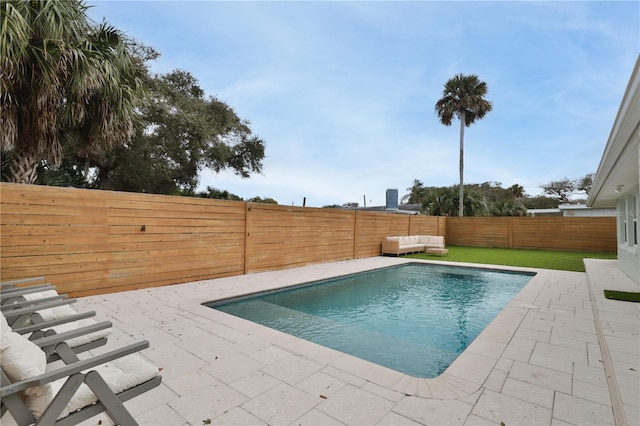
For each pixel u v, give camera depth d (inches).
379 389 102.7
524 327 168.4
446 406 93.4
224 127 677.3
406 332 191.8
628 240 341.7
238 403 93.8
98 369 73.0
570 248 595.5
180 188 649.0
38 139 228.7
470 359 127.7
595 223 575.5
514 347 140.7
